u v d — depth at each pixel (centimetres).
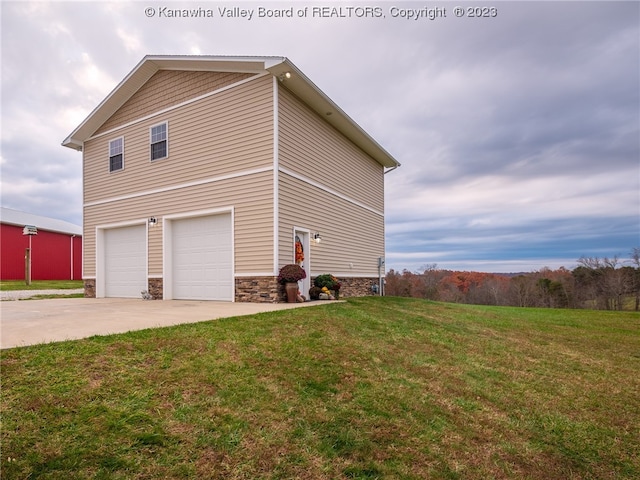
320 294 951
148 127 1096
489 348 602
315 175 1048
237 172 909
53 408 260
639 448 327
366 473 242
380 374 412
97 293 1189
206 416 278
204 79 984
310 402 324
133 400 285
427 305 1081
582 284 2630
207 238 966
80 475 205
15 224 2283
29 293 1407
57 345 377
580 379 495
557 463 293
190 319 568
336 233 1170
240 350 417
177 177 1019
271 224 851
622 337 787
